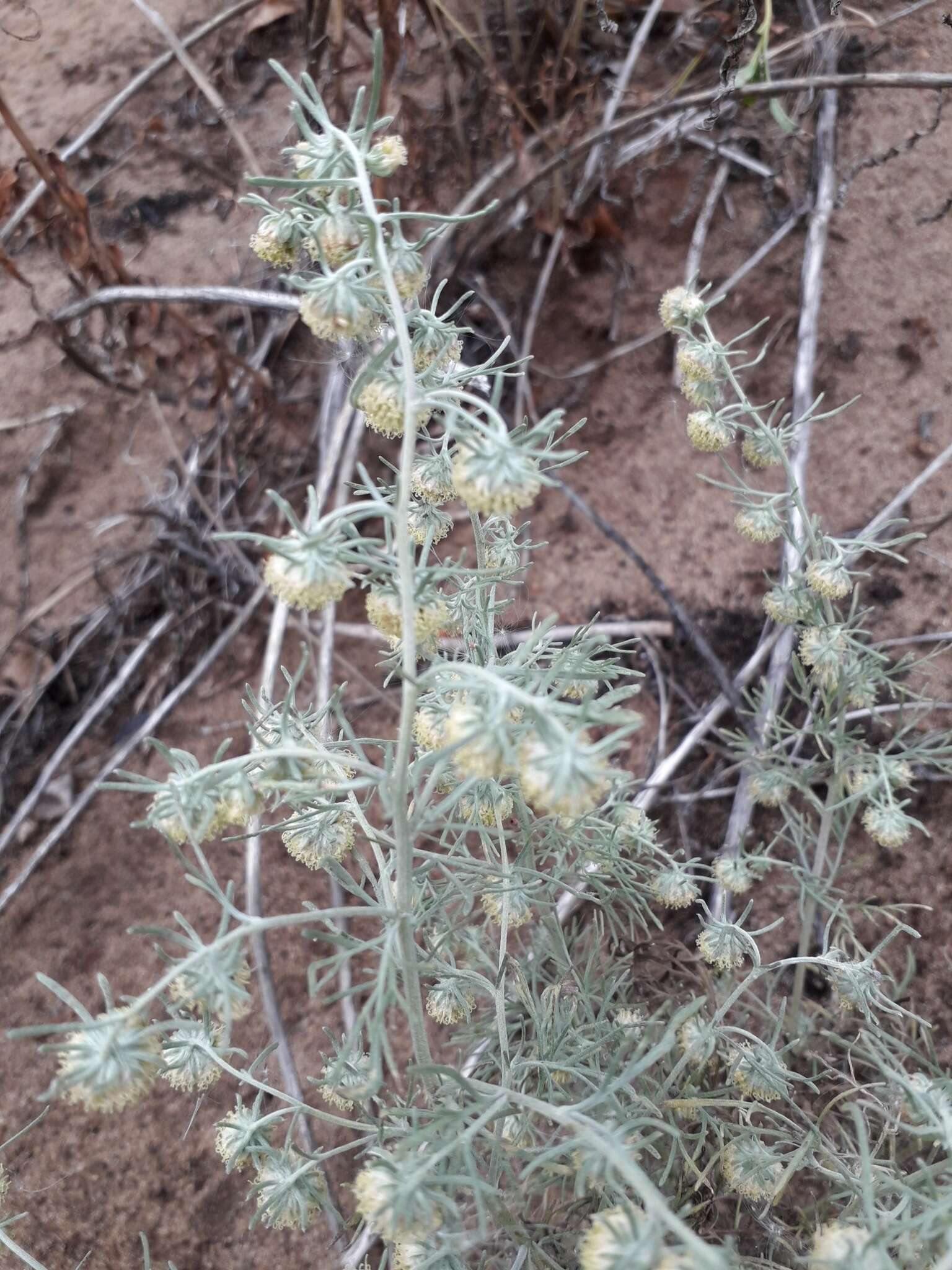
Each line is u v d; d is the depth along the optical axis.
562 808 0.07
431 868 0.11
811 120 0.20
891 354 0.19
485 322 0.20
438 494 0.11
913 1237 0.09
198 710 0.19
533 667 0.11
